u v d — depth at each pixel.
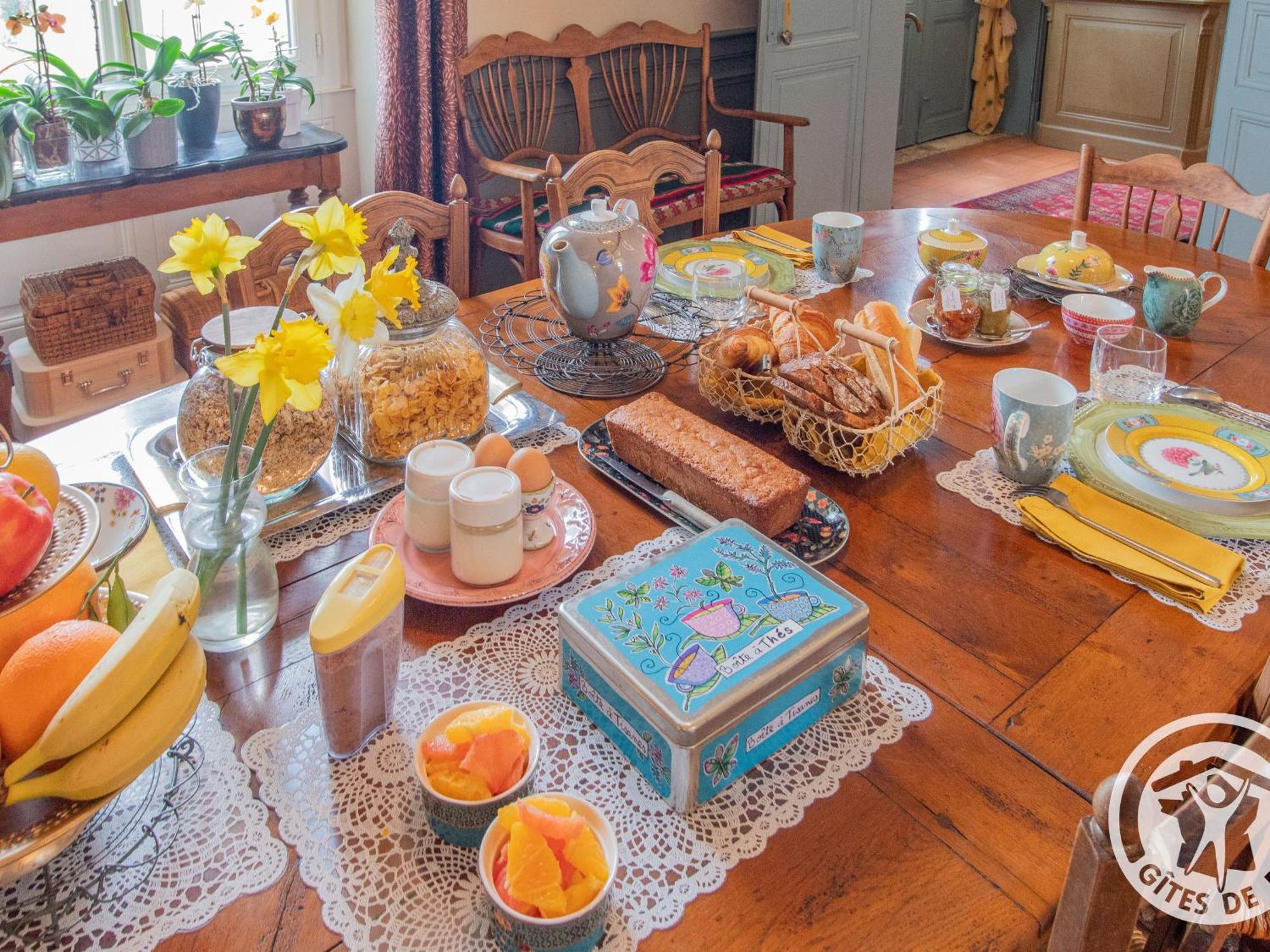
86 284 2.35
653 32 3.31
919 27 4.88
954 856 0.70
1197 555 0.99
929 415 1.18
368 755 0.78
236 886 0.68
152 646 0.67
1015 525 1.08
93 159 2.28
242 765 0.77
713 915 0.66
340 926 0.65
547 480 0.98
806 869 0.69
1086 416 1.25
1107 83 5.48
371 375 1.11
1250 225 3.24
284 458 1.04
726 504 1.03
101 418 1.24
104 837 0.71
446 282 2.93
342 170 3.08
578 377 1.38
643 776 0.77
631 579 0.86
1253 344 1.47
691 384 1.37
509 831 0.64
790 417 1.17
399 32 2.67
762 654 0.77
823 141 3.83
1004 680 0.86
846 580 0.99
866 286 1.66
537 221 2.76
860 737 0.80
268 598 0.89
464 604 0.91
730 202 3.05
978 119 6.00
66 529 0.76
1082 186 2.03
